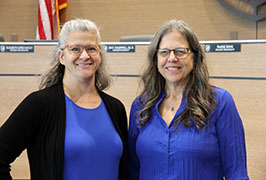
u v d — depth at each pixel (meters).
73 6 3.99
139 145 1.41
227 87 2.11
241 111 2.09
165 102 1.45
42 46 2.30
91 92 1.41
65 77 1.39
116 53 2.26
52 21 3.78
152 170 1.35
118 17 3.91
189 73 1.41
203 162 1.28
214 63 2.12
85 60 1.30
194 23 3.72
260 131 2.05
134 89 2.25
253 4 3.46
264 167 2.04
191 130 1.31
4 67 2.33
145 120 1.43
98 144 1.33
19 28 4.14
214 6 3.64
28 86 2.32
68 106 1.34
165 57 1.37
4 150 1.22
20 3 4.12
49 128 1.28
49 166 1.23
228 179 1.31
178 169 1.28
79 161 1.27
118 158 1.40
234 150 1.30
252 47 2.05
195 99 1.34
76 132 1.29
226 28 3.62
